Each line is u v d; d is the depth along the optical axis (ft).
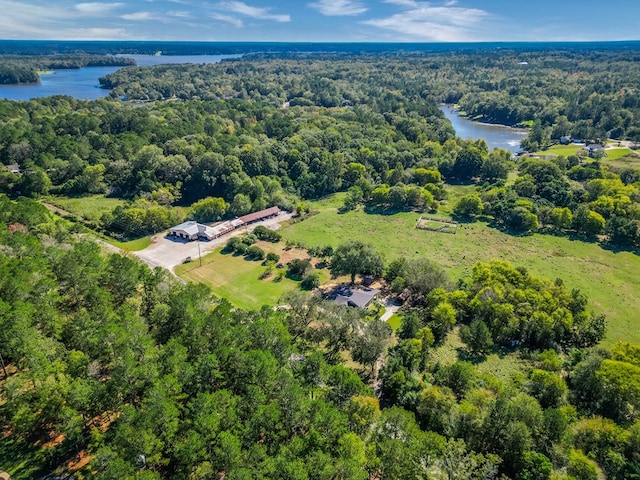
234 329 207.10
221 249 405.59
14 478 150.71
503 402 184.03
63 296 228.84
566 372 244.01
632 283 355.56
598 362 223.71
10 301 200.95
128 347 179.42
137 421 149.18
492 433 179.42
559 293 295.07
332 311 262.47
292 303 269.64
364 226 475.72
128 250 397.19
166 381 165.68
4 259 229.25
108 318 205.57
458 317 291.17
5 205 338.34
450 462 157.58
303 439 156.04
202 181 536.83
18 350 172.96
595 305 323.98
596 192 502.38
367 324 257.55
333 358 244.42
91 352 188.85
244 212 485.56
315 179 581.94
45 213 379.96
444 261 392.88
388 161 652.89
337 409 173.88
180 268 365.40
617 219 431.43
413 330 268.21
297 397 167.73
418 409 199.82
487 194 519.19
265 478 137.69
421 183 595.88
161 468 154.61
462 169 632.79
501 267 319.68
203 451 145.89
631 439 182.39
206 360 177.78
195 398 165.78
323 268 372.58
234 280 349.00
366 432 172.35
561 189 509.76
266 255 391.24
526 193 519.60
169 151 598.75
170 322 220.02
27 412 158.92
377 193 535.19
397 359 229.45
